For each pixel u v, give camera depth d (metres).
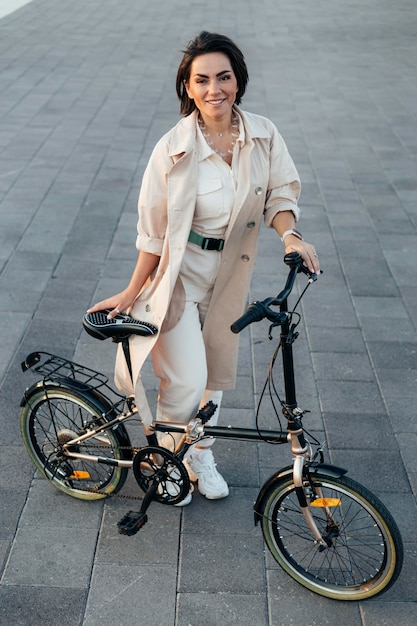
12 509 3.16
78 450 3.17
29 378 4.04
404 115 9.42
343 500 3.20
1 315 4.67
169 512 3.16
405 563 2.91
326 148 8.09
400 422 3.77
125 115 9.09
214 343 3.02
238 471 3.41
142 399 2.85
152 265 2.84
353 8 17.86
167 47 13.25
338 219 6.29
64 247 5.61
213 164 2.67
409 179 7.25
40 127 8.54
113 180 6.99
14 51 12.66
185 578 2.84
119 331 2.80
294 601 2.77
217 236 2.76
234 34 14.52
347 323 4.71
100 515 3.14
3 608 2.69
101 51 12.83
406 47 13.68
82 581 2.81
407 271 5.41
